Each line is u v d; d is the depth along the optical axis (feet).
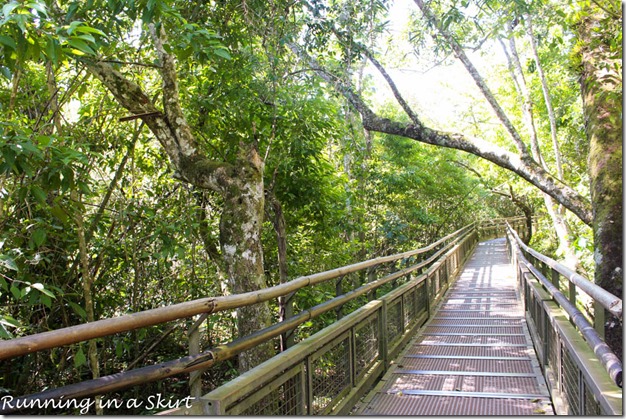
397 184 49.37
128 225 20.66
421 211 61.98
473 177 89.04
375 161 48.39
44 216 17.16
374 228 48.91
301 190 24.91
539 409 14.14
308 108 23.59
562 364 12.91
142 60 21.89
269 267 27.22
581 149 54.03
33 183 12.84
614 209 17.99
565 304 11.84
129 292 23.02
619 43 16.93
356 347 15.93
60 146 12.62
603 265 17.75
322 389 13.05
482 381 17.10
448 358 20.24
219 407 7.93
